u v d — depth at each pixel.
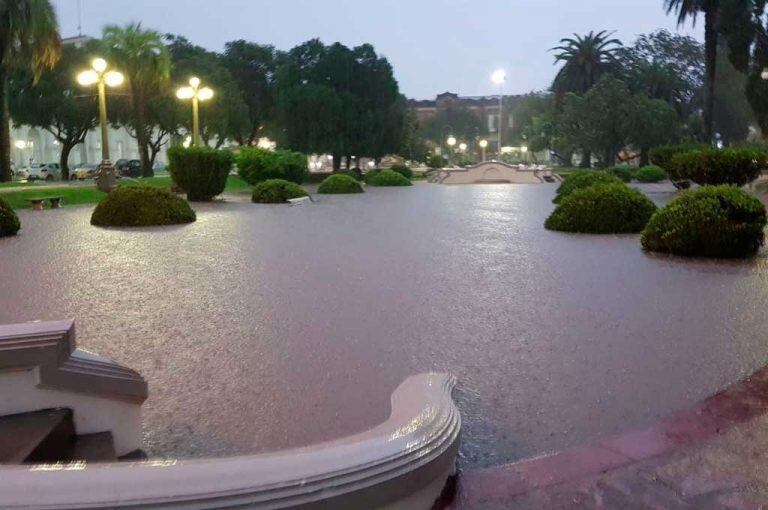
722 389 3.52
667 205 9.02
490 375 3.80
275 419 3.15
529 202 20.55
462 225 13.06
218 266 7.78
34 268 7.62
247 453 2.77
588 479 2.51
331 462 1.83
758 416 3.09
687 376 3.74
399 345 4.42
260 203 19.84
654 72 61.28
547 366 3.96
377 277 7.03
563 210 11.86
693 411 3.19
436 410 2.57
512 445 2.85
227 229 12.21
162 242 10.16
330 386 3.62
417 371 3.88
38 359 2.49
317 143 44.50
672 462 2.63
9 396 2.48
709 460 2.64
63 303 5.70
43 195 20.39
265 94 54.03
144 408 3.27
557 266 7.77
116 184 23.23
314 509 1.71
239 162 27.91
